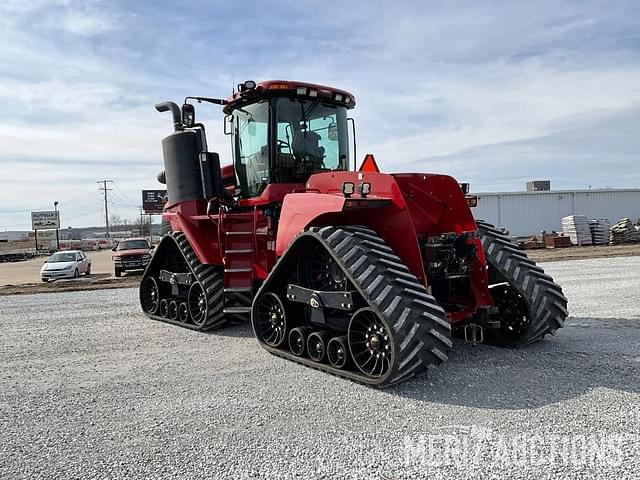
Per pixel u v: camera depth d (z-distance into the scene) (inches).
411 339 156.2
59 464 119.5
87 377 191.8
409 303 160.6
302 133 251.8
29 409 158.2
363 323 174.9
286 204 209.6
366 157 205.6
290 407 151.6
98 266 1179.9
